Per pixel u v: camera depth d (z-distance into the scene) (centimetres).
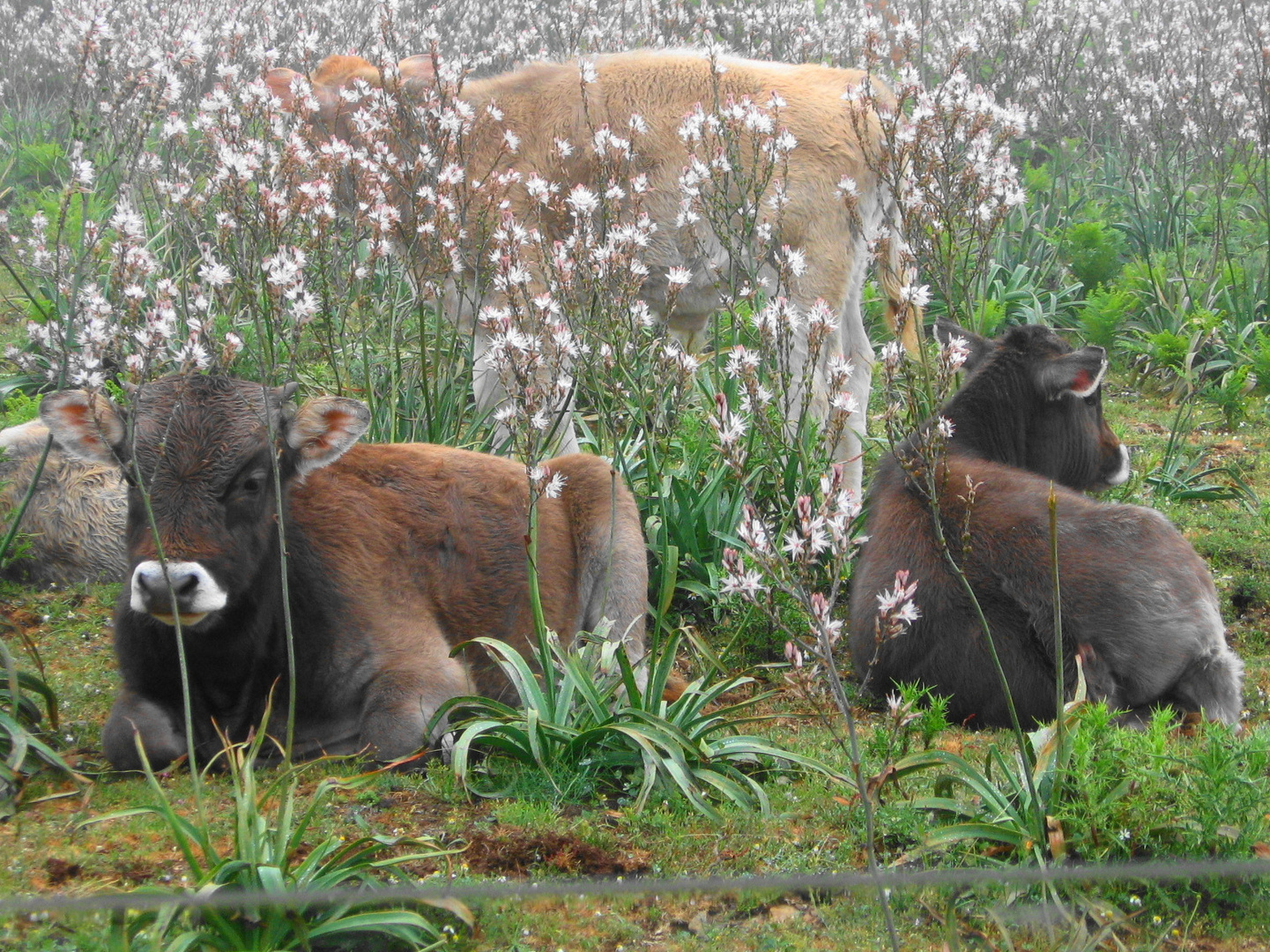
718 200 960
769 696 735
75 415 621
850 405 621
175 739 657
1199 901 558
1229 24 2133
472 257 1028
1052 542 544
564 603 802
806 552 486
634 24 1975
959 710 751
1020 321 1544
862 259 1109
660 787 646
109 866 551
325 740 693
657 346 889
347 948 504
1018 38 1928
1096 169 1925
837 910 549
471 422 1055
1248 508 1148
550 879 561
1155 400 1444
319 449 659
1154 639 719
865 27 1085
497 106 1116
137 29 1611
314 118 1114
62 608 856
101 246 1098
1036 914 537
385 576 710
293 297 712
